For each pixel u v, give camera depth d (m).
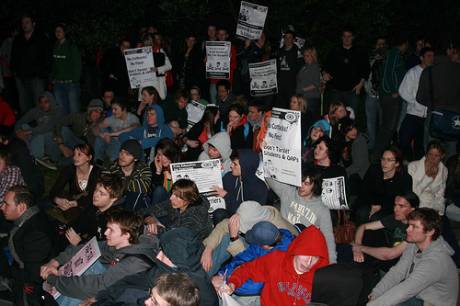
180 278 4.51
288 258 5.85
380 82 12.89
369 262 7.13
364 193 8.62
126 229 6.05
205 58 14.48
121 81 14.80
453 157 8.64
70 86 14.77
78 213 8.62
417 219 6.08
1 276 7.35
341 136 9.62
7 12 16.69
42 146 12.60
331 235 7.10
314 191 7.26
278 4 16.52
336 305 5.50
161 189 8.39
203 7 16.41
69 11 16.81
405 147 11.73
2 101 13.55
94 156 11.48
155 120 11.02
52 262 6.59
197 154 11.09
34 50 14.70
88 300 5.98
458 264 7.68
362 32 16.56
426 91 10.73
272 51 14.59
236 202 8.36
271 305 5.91
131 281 5.62
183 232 5.76
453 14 17.31
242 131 10.65
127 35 16.11
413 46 16.06
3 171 8.62
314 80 13.12
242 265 6.10
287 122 7.44
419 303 6.21
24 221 6.79
